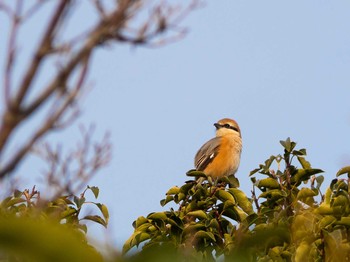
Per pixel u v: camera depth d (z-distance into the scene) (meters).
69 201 12.47
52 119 4.90
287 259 11.39
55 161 7.02
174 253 4.29
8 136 4.54
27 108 4.67
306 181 13.24
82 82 5.09
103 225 12.50
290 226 11.49
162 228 12.84
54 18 4.91
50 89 4.81
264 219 12.54
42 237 4.06
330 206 11.89
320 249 11.55
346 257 11.48
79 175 7.10
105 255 4.16
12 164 4.59
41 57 4.82
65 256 4.10
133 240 12.72
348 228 11.94
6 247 4.07
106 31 5.16
